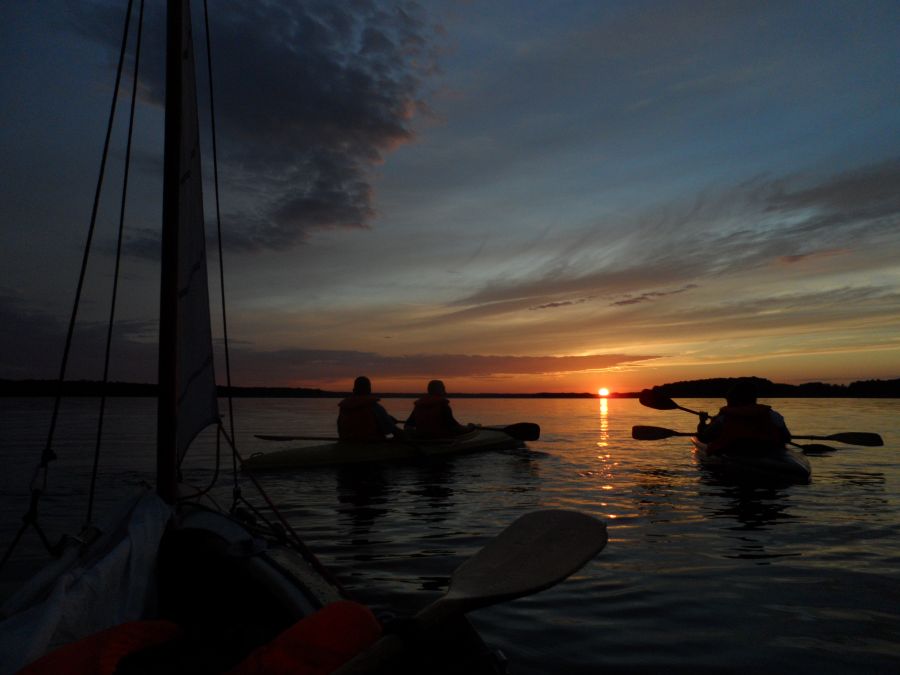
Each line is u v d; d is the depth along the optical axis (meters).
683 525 4.65
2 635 1.46
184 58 2.90
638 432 9.27
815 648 2.44
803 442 11.19
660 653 2.40
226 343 3.54
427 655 1.38
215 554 2.17
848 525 4.62
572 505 5.49
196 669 1.59
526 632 2.62
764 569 3.51
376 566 3.59
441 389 9.71
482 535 4.39
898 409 26.28
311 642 1.38
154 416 21.98
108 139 2.68
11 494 6.01
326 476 7.36
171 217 2.80
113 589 1.89
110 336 2.74
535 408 38.81
